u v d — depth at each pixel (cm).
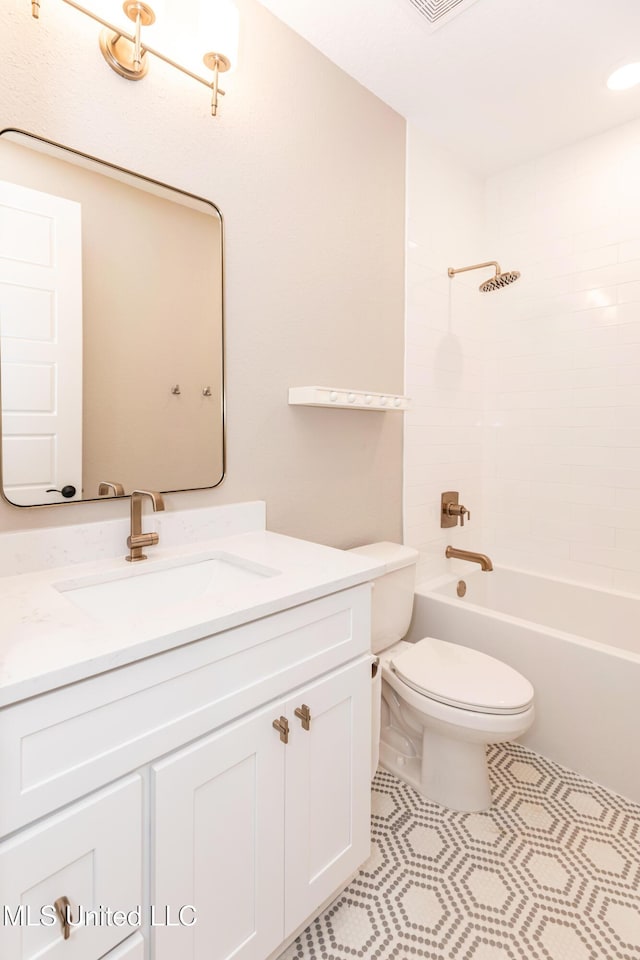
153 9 113
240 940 90
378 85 180
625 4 144
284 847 97
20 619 80
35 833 63
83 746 68
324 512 174
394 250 197
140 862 75
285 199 154
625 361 212
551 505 237
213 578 124
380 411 196
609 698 159
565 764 171
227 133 138
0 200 100
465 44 160
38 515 108
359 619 113
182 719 79
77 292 111
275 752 94
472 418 251
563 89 183
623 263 210
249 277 145
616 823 147
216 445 139
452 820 149
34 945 64
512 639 181
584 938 112
